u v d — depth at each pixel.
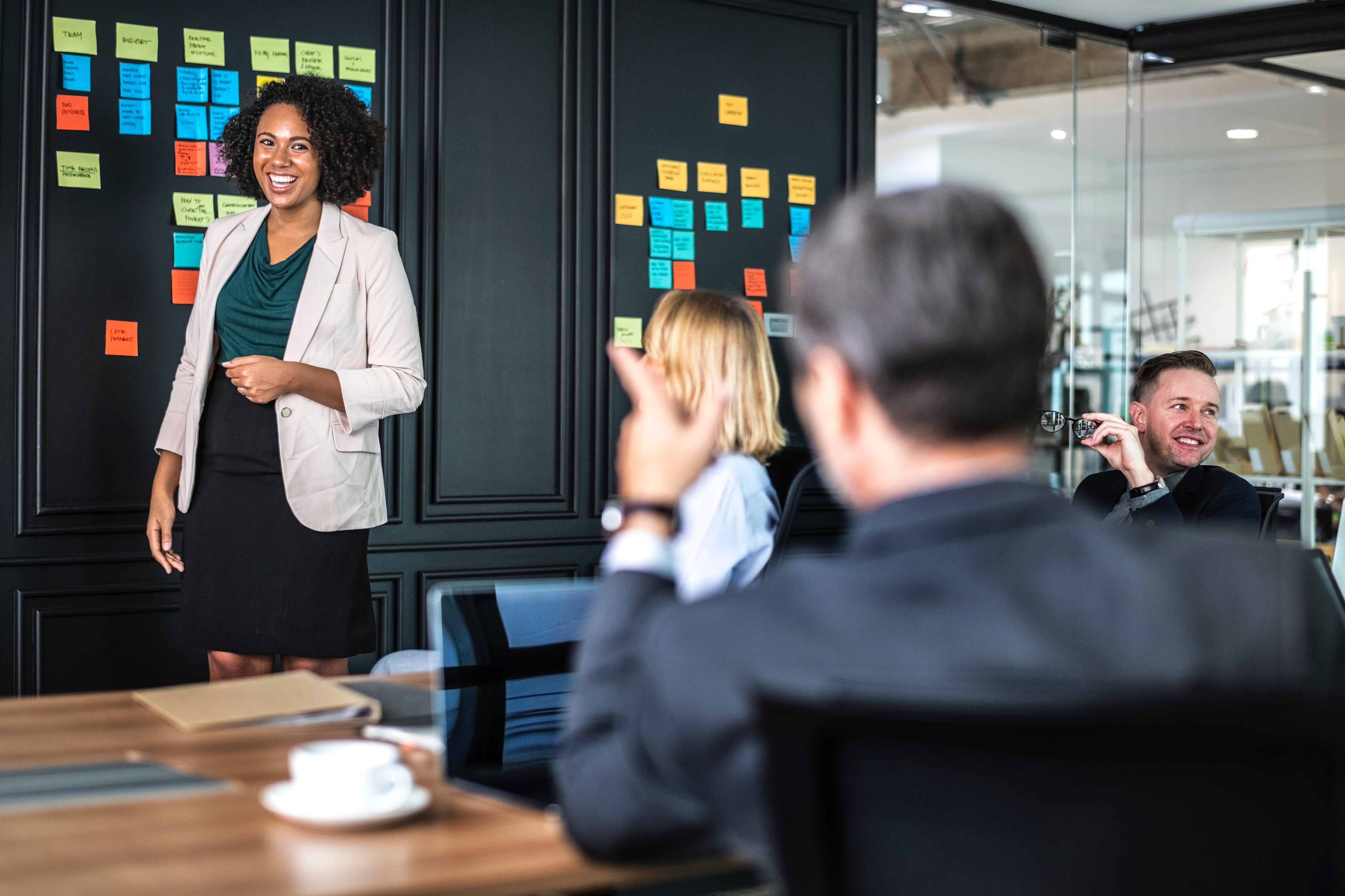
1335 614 1.64
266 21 3.56
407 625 3.78
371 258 2.85
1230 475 2.96
